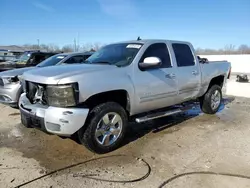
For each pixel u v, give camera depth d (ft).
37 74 12.59
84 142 12.44
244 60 111.86
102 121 12.71
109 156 12.66
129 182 10.12
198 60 18.93
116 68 13.29
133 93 13.64
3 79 20.58
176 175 10.68
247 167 11.41
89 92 11.82
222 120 19.48
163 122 18.79
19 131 16.48
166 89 15.64
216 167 11.40
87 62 15.74
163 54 16.02
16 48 165.27
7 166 11.45
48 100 11.89
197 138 15.26
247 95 32.50
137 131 16.63
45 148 13.62
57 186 9.80
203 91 19.60
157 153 13.01
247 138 15.30
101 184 9.96
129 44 15.70
